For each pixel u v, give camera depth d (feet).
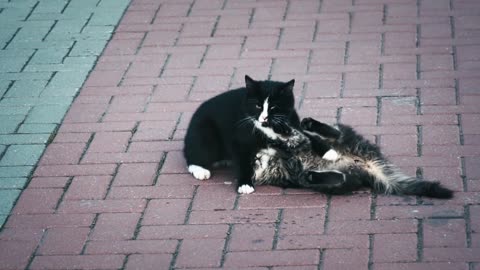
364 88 23.93
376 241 17.83
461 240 17.61
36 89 25.32
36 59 26.96
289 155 20.24
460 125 21.80
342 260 17.34
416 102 23.04
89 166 21.42
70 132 23.02
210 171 20.94
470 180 19.60
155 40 27.58
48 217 19.56
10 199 20.29
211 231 18.61
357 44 26.27
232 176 20.79
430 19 27.35
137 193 20.21
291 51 26.16
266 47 26.50
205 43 27.07
